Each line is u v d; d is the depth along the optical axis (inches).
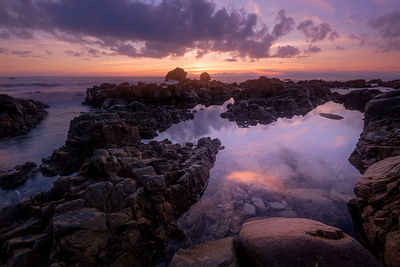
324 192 320.5
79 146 452.1
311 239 156.6
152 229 226.2
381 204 215.2
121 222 201.3
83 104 1327.5
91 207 205.5
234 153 500.4
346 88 1822.1
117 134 483.2
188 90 1428.4
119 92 1247.5
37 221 215.2
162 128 726.5
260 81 1291.8
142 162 284.2
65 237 173.5
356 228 237.0
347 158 448.1
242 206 294.7
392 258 167.0
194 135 655.1
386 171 242.5
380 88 1713.8
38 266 178.9
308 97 1159.0
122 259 191.8
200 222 267.6
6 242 190.9
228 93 1579.7
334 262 140.0
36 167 423.2
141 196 236.1
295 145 542.6
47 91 2037.4
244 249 176.4
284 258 147.1
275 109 1032.8
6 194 326.6
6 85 2832.2
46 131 687.1
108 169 266.4
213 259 169.5
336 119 812.0
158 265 209.0
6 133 635.5
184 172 326.6
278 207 287.9
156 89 1270.9
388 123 509.0
